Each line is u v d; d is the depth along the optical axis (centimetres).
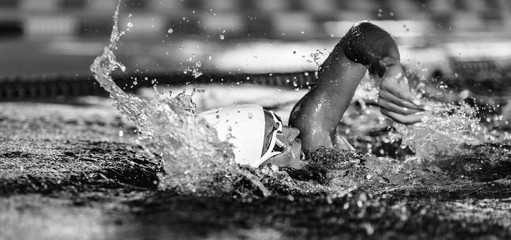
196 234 645
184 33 3469
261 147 954
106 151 1148
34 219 675
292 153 988
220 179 873
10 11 3694
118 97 1000
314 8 3841
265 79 2295
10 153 1086
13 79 2405
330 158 1003
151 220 689
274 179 914
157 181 888
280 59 2748
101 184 848
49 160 1022
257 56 2845
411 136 1147
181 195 806
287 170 973
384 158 1059
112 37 1093
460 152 1109
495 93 1967
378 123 1536
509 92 1988
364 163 1014
